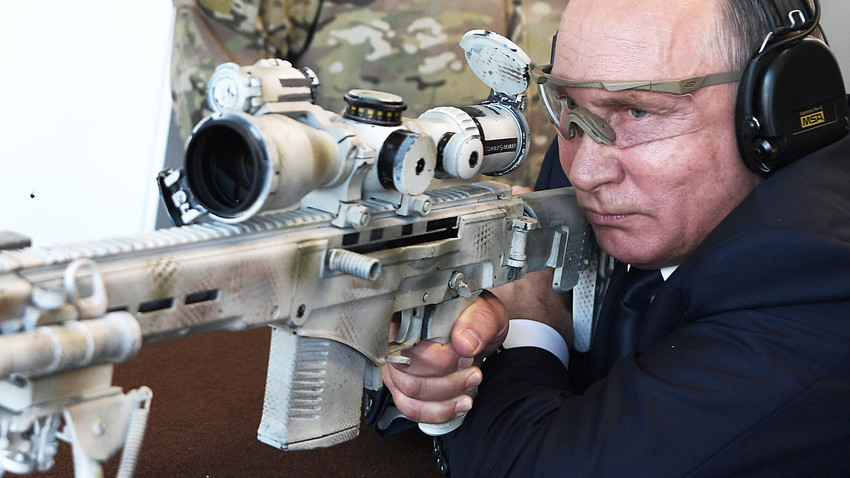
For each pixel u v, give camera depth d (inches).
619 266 57.4
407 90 100.7
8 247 28.7
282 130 32.6
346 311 39.2
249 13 95.9
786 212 42.0
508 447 46.4
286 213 36.7
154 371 73.7
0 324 26.2
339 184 36.9
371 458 61.9
